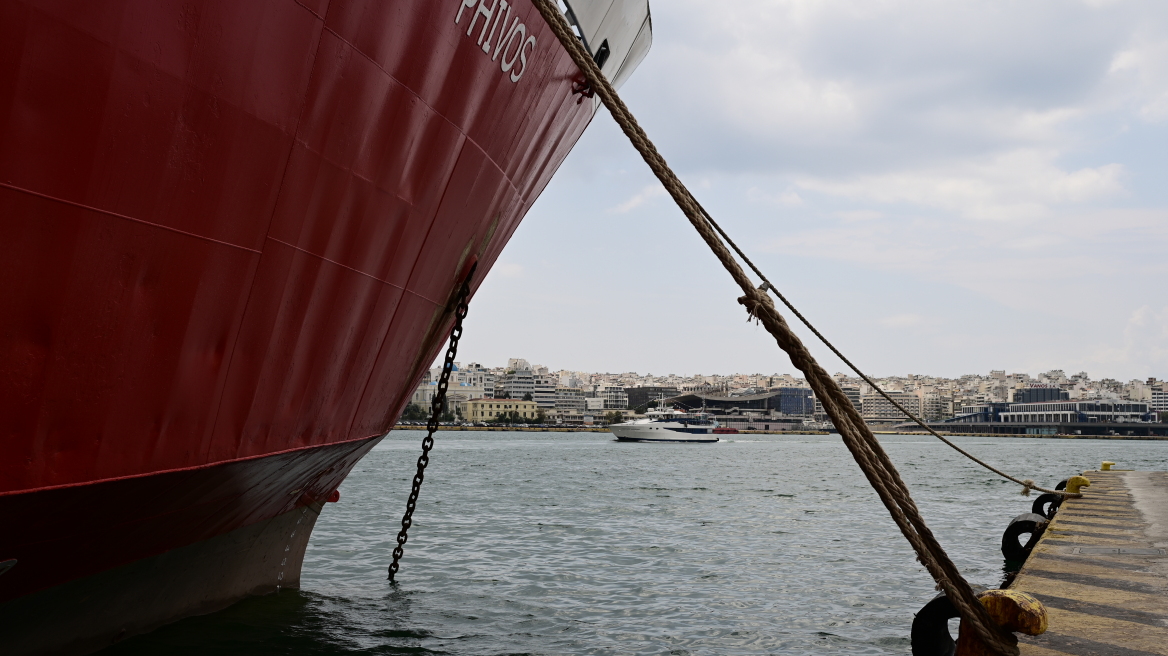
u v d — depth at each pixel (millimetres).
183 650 6039
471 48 5410
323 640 6957
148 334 3990
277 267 4652
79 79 3348
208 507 5270
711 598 10008
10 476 3566
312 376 5465
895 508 3822
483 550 13484
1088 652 3932
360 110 4785
